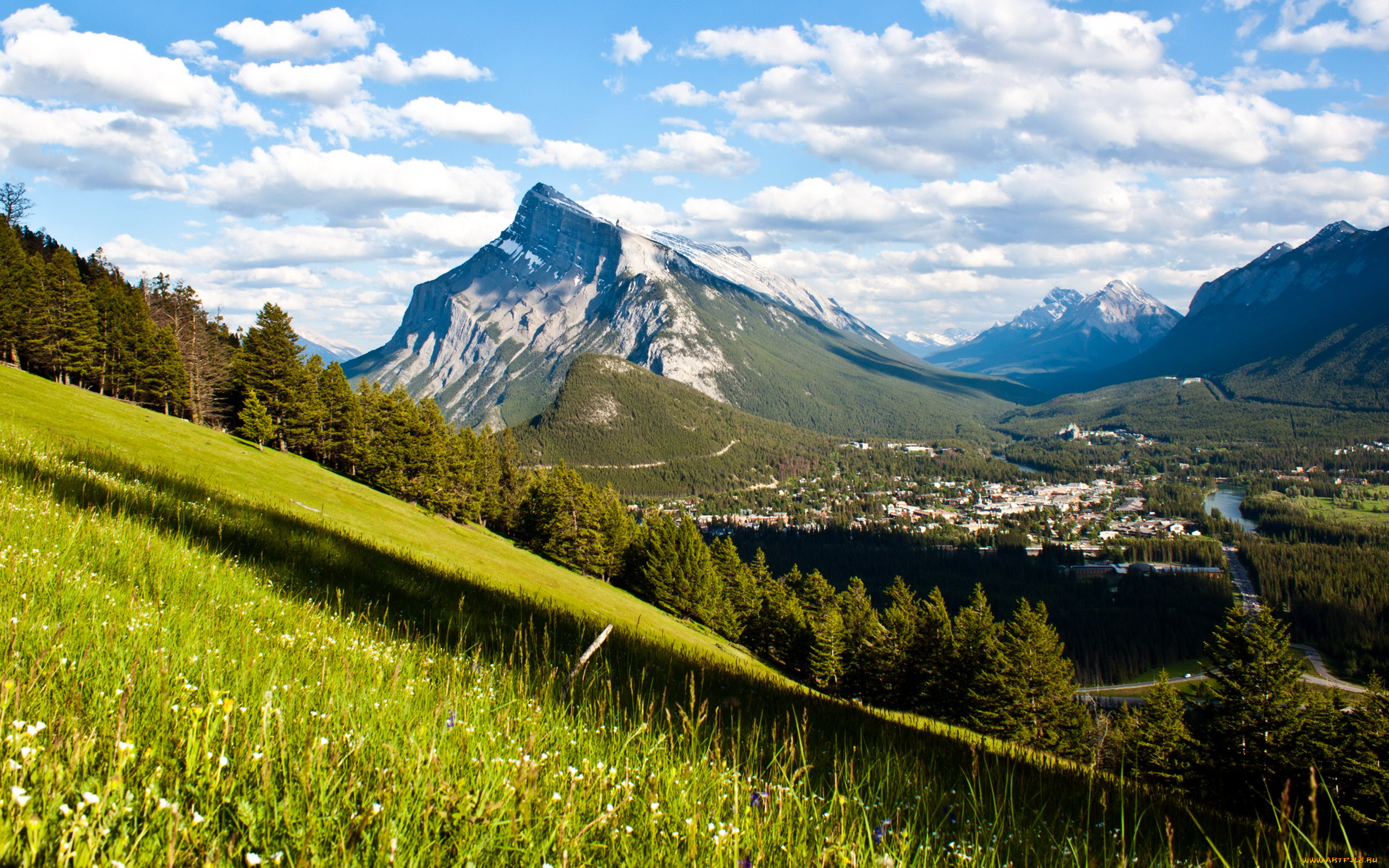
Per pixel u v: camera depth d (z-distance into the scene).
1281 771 24.95
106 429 39.88
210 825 2.51
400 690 4.75
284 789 2.82
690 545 64.69
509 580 44.31
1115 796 6.33
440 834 2.78
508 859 2.75
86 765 2.62
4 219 78.44
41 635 3.99
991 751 7.82
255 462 50.50
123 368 61.91
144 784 2.63
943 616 57.41
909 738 7.67
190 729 2.92
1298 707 27.69
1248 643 28.97
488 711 4.47
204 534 11.13
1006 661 40.59
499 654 7.67
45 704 3.13
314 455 74.38
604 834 3.07
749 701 8.42
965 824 4.19
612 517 70.00
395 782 2.95
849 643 54.03
